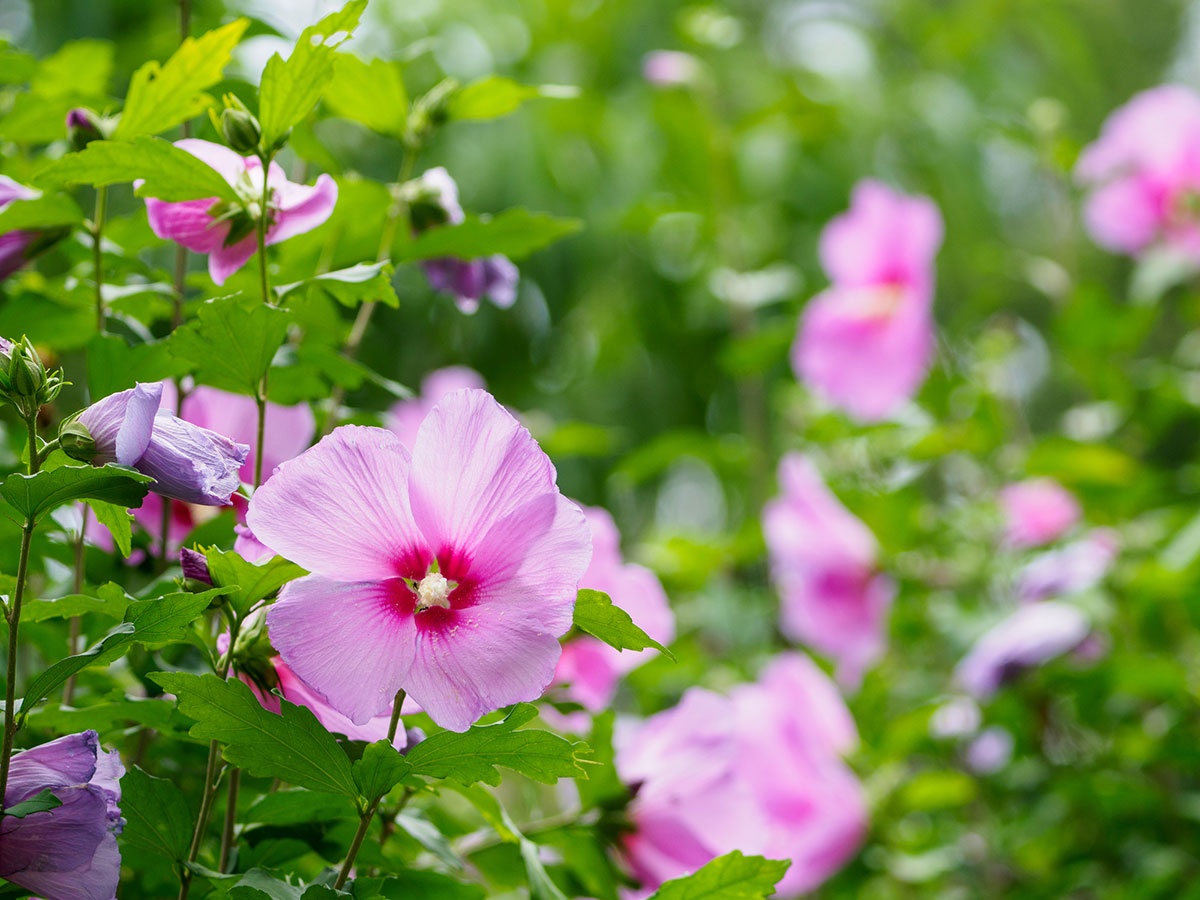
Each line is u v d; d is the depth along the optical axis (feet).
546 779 3.81
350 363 4.34
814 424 8.71
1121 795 6.66
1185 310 8.46
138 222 4.54
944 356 8.39
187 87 4.17
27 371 3.78
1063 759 7.43
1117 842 7.08
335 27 3.95
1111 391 7.82
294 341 4.69
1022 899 6.74
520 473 3.85
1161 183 8.45
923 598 7.97
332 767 3.80
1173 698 6.63
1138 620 7.20
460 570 3.86
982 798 7.56
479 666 3.81
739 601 8.90
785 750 5.82
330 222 4.45
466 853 4.49
